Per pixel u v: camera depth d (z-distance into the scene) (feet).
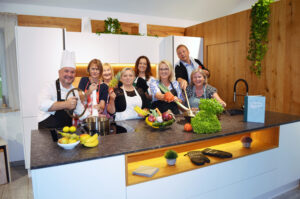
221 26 14.16
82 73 13.46
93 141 5.03
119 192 4.88
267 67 11.80
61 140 4.87
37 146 5.18
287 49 10.87
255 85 12.43
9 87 12.09
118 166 4.80
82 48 12.49
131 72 8.68
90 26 12.87
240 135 7.95
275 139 7.45
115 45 13.24
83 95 7.07
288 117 8.21
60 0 12.75
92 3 13.53
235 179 6.55
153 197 5.32
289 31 10.74
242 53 13.01
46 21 12.86
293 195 8.36
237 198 6.66
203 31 15.52
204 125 5.97
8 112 12.40
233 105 13.75
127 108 8.54
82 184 4.49
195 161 5.93
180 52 13.58
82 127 6.98
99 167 4.61
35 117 10.93
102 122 6.35
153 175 5.35
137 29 15.43
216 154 6.35
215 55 14.83
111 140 5.55
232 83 13.79
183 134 6.04
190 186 5.79
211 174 6.07
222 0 15.84
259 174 7.08
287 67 10.92
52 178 4.23
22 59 10.55
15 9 12.21
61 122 7.19
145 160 6.31
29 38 10.59
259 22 11.81
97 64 10.65
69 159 4.38
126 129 6.66
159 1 14.56
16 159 12.72
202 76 8.97
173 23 16.66
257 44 12.00
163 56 14.83
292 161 7.89
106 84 10.73
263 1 11.55
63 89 7.07
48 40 10.89
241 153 6.72
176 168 5.74
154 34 16.03
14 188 9.68
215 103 6.11
